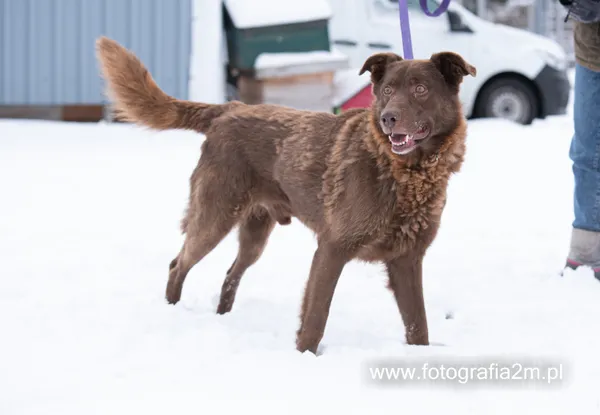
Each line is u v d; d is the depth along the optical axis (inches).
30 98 601.9
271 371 169.8
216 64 595.5
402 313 204.1
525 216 361.7
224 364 174.6
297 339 194.7
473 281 263.4
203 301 246.8
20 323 203.9
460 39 642.2
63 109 658.8
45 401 151.5
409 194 188.9
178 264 235.3
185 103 240.1
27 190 393.1
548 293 247.0
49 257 283.7
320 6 582.9
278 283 267.7
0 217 340.8
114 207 368.5
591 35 246.8
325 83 584.1
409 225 192.1
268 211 230.7
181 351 184.2
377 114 191.3
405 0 216.4
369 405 151.6
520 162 484.4
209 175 224.8
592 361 180.4
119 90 240.2
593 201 258.2
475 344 200.7
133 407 148.6
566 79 653.3
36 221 336.5
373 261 199.6
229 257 302.2
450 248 309.1
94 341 190.4
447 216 362.6
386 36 642.2
